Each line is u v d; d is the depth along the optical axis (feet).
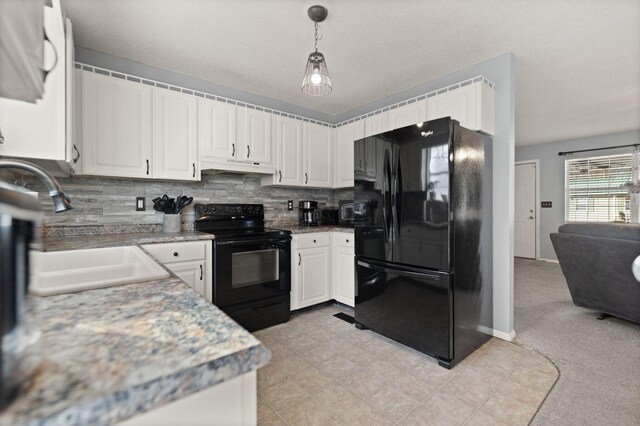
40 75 2.32
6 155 4.35
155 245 6.80
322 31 6.74
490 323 7.82
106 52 7.59
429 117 8.37
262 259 8.51
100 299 2.20
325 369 6.34
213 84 9.44
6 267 1.09
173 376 1.25
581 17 6.34
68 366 1.26
